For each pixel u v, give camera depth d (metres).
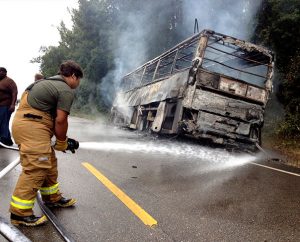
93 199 3.54
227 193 4.14
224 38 8.41
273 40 13.91
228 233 2.87
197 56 8.22
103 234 2.70
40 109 2.84
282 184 4.96
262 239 2.79
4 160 5.14
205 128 8.08
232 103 8.26
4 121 6.41
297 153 9.59
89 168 5.01
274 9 13.66
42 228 2.74
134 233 2.75
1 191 3.55
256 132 8.38
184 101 8.15
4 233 2.31
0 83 6.32
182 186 4.33
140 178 4.62
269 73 8.66
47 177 3.15
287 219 3.33
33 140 2.79
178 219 3.12
